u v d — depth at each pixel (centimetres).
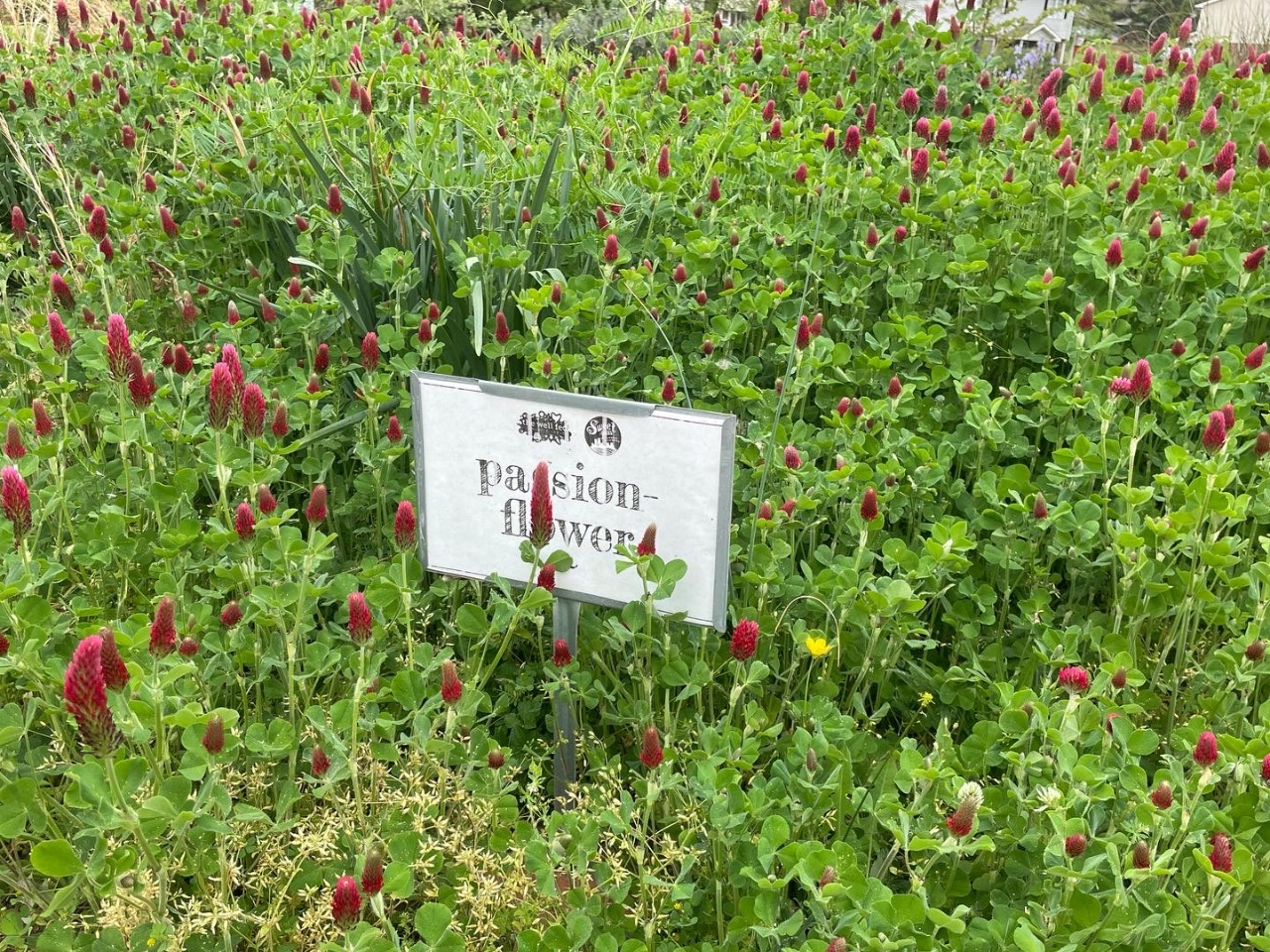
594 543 62
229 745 51
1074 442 75
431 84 145
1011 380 101
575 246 103
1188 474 79
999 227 105
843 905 50
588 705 68
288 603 60
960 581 74
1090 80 136
